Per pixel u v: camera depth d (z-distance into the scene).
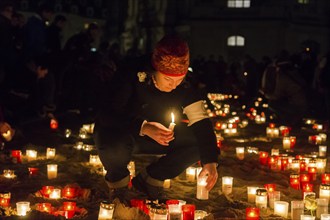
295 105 15.03
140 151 5.90
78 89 16.72
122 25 61.47
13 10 14.80
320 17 42.91
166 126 5.72
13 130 9.34
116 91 5.50
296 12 42.03
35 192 6.31
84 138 10.92
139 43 48.28
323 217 5.12
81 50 16.11
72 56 15.55
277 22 40.75
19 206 5.25
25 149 9.24
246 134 12.60
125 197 5.86
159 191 6.21
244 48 41.69
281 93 15.15
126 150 5.68
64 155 8.84
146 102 5.57
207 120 5.59
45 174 7.39
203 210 5.71
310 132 13.59
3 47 13.38
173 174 5.96
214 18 42.16
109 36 66.00
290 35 41.69
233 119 14.20
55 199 5.94
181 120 5.77
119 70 5.56
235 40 41.97
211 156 5.47
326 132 13.62
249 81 24.89
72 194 6.06
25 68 13.94
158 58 5.09
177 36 5.14
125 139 5.62
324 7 43.16
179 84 5.52
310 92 21.77
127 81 5.47
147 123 5.35
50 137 10.73
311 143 11.43
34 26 14.70
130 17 52.94
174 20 43.56
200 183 6.18
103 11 76.75
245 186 6.98
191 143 5.83
